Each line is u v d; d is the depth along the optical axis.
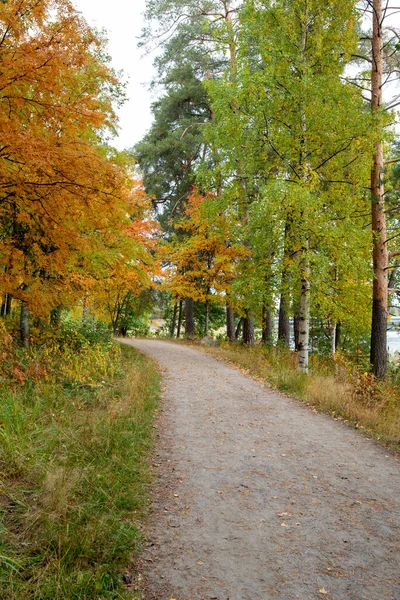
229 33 12.80
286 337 18.27
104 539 3.38
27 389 7.14
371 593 2.95
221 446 6.16
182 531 3.76
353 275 11.03
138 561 3.29
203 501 4.37
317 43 10.66
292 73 11.26
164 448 6.01
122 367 11.70
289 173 11.52
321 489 4.71
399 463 5.56
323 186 11.66
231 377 12.05
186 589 2.97
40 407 6.36
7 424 4.98
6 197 6.17
